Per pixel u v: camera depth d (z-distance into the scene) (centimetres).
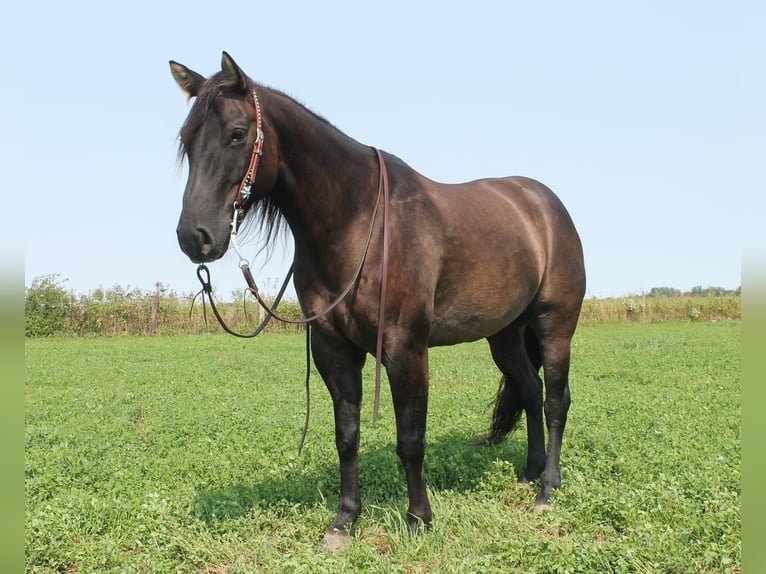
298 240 475
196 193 413
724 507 464
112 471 631
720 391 1056
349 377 499
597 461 615
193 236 409
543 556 416
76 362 1717
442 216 502
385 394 1070
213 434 812
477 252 520
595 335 2411
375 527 505
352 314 464
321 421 861
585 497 508
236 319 2894
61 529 468
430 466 598
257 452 671
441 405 970
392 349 462
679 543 421
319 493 552
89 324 2802
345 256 462
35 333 2733
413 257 469
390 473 586
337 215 459
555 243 598
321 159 458
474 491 571
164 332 2848
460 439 711
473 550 456
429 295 479
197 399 1095
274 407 979
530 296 583
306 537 490
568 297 602
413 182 502
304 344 2292
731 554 412
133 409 999
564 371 597
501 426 650
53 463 652
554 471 574
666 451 626
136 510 509
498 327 567
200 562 443
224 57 419
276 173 448
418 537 465
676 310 3403
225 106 422
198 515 504
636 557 407
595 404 913
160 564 427
